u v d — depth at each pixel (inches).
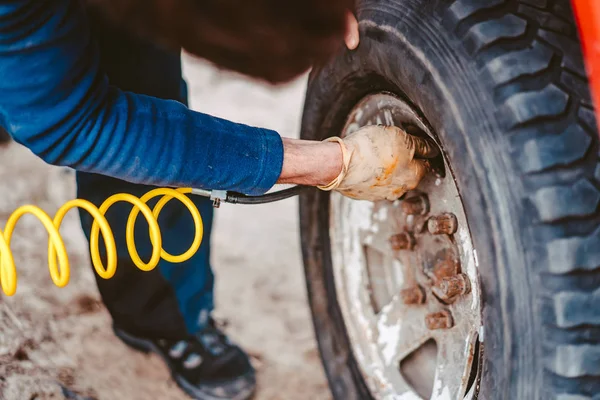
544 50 52.8
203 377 97.1
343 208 80.4
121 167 51.4
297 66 44.1
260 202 60.9
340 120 76.9
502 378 53.2
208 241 91.0
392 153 59.6
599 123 51.3
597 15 49.4
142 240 83.6
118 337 103.7
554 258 49.6
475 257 56.1
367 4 64.9
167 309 91.0
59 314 107.1
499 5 54.9
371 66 65.8
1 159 145.6
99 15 68.9
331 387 84.2
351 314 80.1
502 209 51.5
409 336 72.4
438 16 56.8
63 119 47.9
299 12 41.3
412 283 71.2
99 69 50.1
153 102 52.7
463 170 54.1
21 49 44.8
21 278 113.1
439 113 56.1
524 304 51.1
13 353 95.5
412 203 66.2
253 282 124.0
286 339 111.5
